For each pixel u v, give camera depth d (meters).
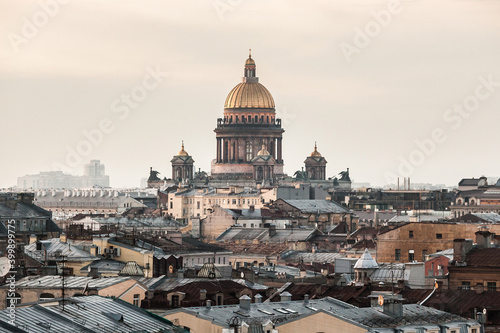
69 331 193.75
